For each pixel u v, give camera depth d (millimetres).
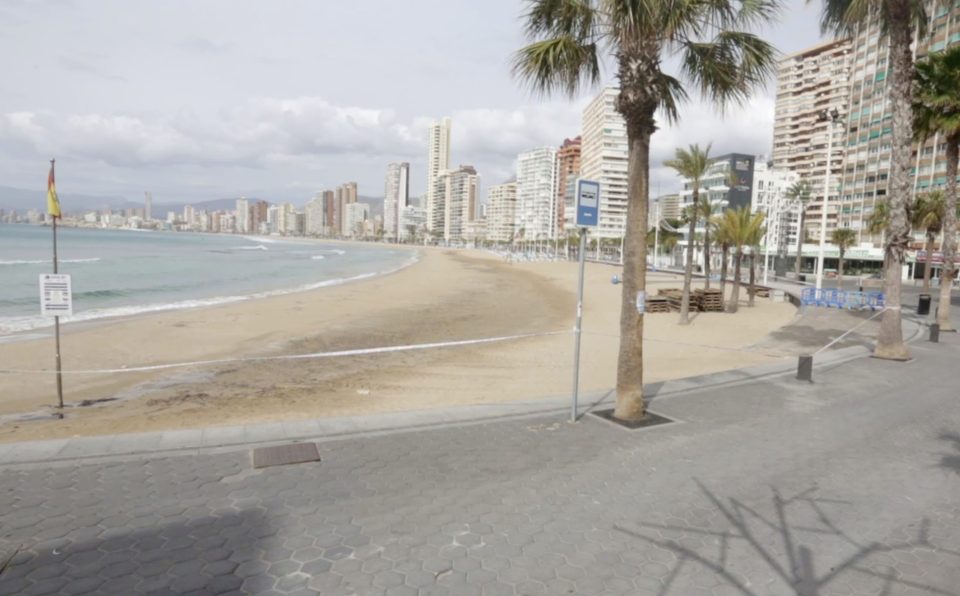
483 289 44531
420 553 3918
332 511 4516
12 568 3549
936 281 67875
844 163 90250
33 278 37219
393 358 15836
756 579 3719
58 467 5219
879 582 3721
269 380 12914
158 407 10383
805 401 8789
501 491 5020
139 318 22312
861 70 86250
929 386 10258
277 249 132750
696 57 8102
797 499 5043
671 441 6582
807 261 89875
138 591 3348
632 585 3600
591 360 15609
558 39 7301
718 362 14844
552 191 186375
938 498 5145
